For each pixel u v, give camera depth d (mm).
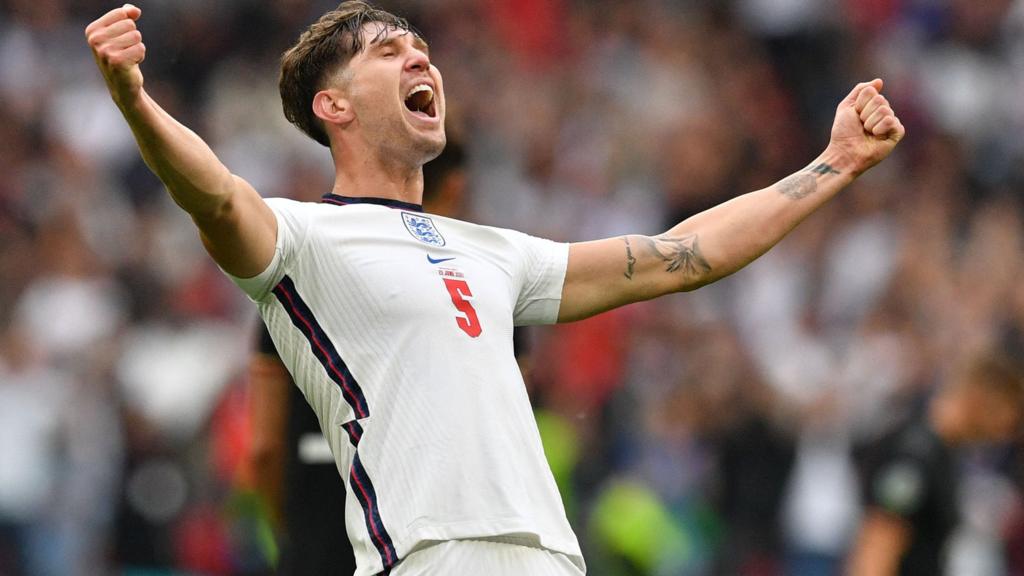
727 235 14078
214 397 34469
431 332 12406
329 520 16500
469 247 13172
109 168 48031
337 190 13492
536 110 51719
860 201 46844
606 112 52031
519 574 12180
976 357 22688
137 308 41906
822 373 40469
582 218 48625
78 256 42500
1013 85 55375
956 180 51375
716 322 40250
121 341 39406
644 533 32281
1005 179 52219
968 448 25984
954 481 22547
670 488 35938
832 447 36781
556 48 54500
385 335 12414
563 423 32281
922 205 47938
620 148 50375
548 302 13641
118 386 37531
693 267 13984
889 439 22922
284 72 13922
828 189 14289
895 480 22484
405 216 13039
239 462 31109
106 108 49500
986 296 43406
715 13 56219
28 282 41969
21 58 51219
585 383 38531
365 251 12617
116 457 36188
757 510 35969
